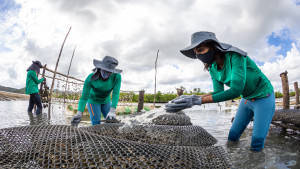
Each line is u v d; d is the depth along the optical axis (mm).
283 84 7477
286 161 2379
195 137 3156
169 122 3791
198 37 2398
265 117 2801
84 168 1235
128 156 1429
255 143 2811
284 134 4184
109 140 1676
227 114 9445
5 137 1646
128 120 3885
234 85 2170
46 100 10086
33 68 8180
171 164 1440
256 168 2139
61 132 1751
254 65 2814
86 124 5691
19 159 1397
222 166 1588
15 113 8172
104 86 4367
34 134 1667
